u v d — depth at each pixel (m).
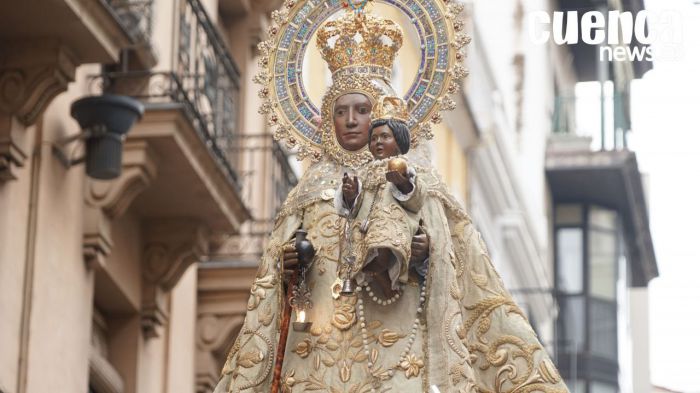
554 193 33.66
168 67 15.01
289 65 7.64
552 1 20.00
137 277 14.75
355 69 7.46
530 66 30.17
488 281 7.39
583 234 33.75
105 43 12.25
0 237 12.13
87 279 13.58
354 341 7.15
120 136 12.61
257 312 7.36
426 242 7.16
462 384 7.05
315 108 7.59
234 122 15.90
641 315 35.97
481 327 7.36
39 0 11.70
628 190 33.31
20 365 12.34
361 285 7.16
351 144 7.40
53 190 12.90
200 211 14.73
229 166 14.78
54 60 12.05
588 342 32.94
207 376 16.31
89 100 12.50
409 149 7.43
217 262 16.36
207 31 15.09
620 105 32.69
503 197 28.62
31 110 12.14
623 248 34.59
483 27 29.00
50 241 12.84
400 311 7.15
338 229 7.30
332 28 7.54
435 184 7.37
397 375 7.07
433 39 7.54
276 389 7.15
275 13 7.67
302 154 7.54
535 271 30.56
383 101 7.32
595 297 33.41
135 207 14.63
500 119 27.92
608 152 32.72
